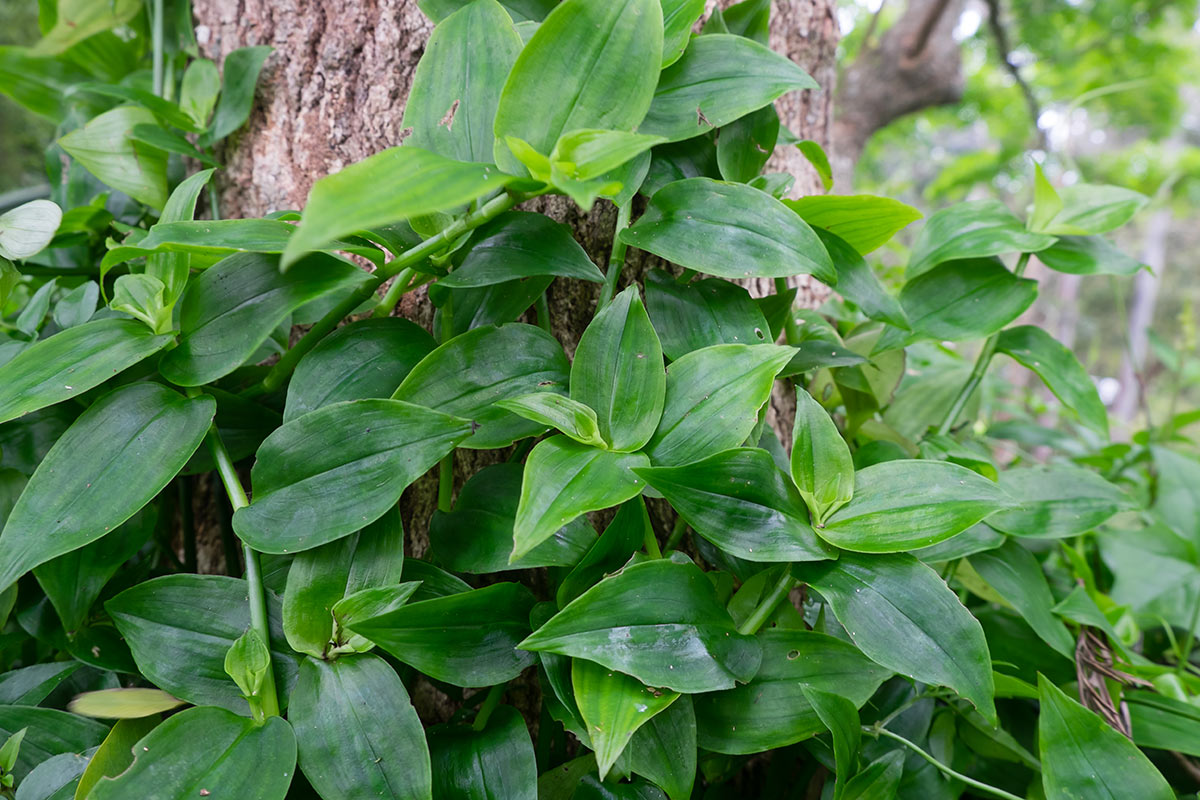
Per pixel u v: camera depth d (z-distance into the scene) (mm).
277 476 352
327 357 373
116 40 537
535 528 322
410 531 430
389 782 328
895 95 2279
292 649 351
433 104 370
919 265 459
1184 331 704
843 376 467
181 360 362
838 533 354
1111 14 2875
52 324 452
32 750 369
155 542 449
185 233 348
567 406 351
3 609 387
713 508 351
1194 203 3568
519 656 353
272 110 470
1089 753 361
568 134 331
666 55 383
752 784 442
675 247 373
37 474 344
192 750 327
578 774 375
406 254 365
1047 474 445
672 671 334
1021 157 2520
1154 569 526
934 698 425
